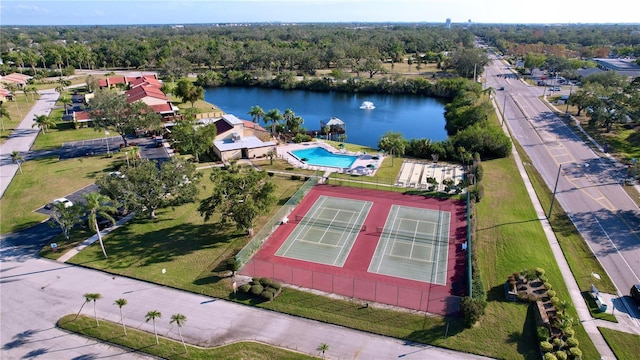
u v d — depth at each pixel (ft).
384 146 325.21
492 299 161.48
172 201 219.41
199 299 163.12
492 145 321.52
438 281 174.50
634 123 387.14
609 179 272.92
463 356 135.85
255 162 321.11
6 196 253.85
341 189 269.64
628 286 168.35
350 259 190.70
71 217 199.62
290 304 160.45
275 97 633.20
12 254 193.57
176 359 134.51
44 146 351.67
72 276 177.27
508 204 242.78
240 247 198.70
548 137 366.43
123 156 326.03
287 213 235.20
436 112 531.09
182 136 318.04
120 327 148.05
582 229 212.64
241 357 135.13
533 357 134.72
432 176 291.17
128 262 187.01
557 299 154.51
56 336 144.36
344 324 149.79
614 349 136.67
